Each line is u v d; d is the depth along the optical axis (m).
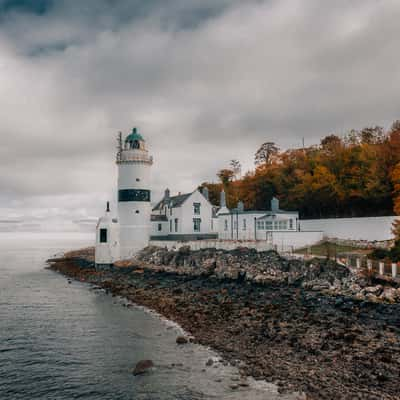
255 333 27.28
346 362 21.50
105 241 66.00
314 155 80.44
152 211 86.19
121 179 68.31
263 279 42.75
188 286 45.41
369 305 30.64
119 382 21.36
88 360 24.66
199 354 24.61
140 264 62.19
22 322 33.94
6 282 58.72
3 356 25.64
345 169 66.62
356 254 45.78
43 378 22.22
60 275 67.25
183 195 76.44
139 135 70.25
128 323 32.69
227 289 41.84
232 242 53.16
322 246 55.75
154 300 40.50
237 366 22.31
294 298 35.44
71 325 32.66
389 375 19.72
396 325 26.12
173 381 21.03
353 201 65.12
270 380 20.28
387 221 53.66
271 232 54.56
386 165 58.66
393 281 33.47
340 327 26.72
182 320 32.44
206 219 72.94
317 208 71.69
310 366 21.39
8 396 20.25
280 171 82.44
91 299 43.84
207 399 19.02
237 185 105.06
